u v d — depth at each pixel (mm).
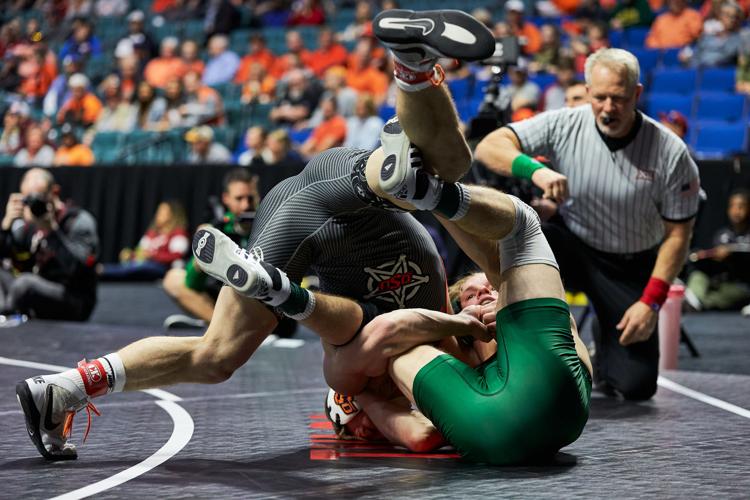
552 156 5246
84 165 12695
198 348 3627
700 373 6043
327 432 4164
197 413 4598
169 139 13547
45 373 5828
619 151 5121
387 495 3064
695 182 5094
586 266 5297
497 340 3596
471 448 3506
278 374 5855
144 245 12383
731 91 12625
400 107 3113
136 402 4879
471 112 12312
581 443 3953
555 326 3510
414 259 3826
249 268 3285
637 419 4539
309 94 13727
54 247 8578
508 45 6062
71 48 16922
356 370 3703
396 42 2953
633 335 5008
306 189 3711
